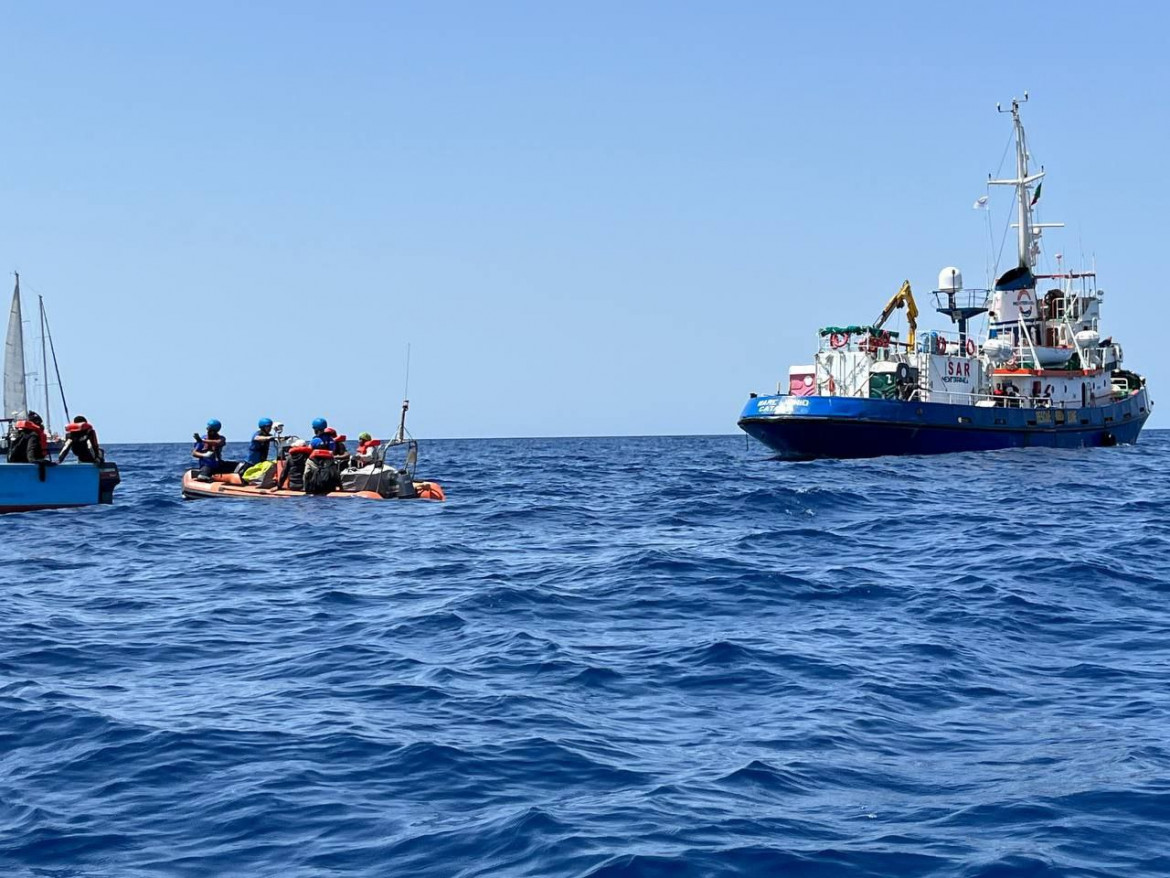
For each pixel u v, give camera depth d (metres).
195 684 11.97
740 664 12.56
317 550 23.59
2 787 8.68
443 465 71.44
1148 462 51.44
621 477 52.19
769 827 7.69
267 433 36.41
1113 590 17.36
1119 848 7.27
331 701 11.14
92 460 32.34
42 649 13.76
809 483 40.69
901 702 11.02
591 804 8.19
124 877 7.05
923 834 7.56
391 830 7.73
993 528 26.16
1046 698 11.15
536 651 13.27
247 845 7.52
